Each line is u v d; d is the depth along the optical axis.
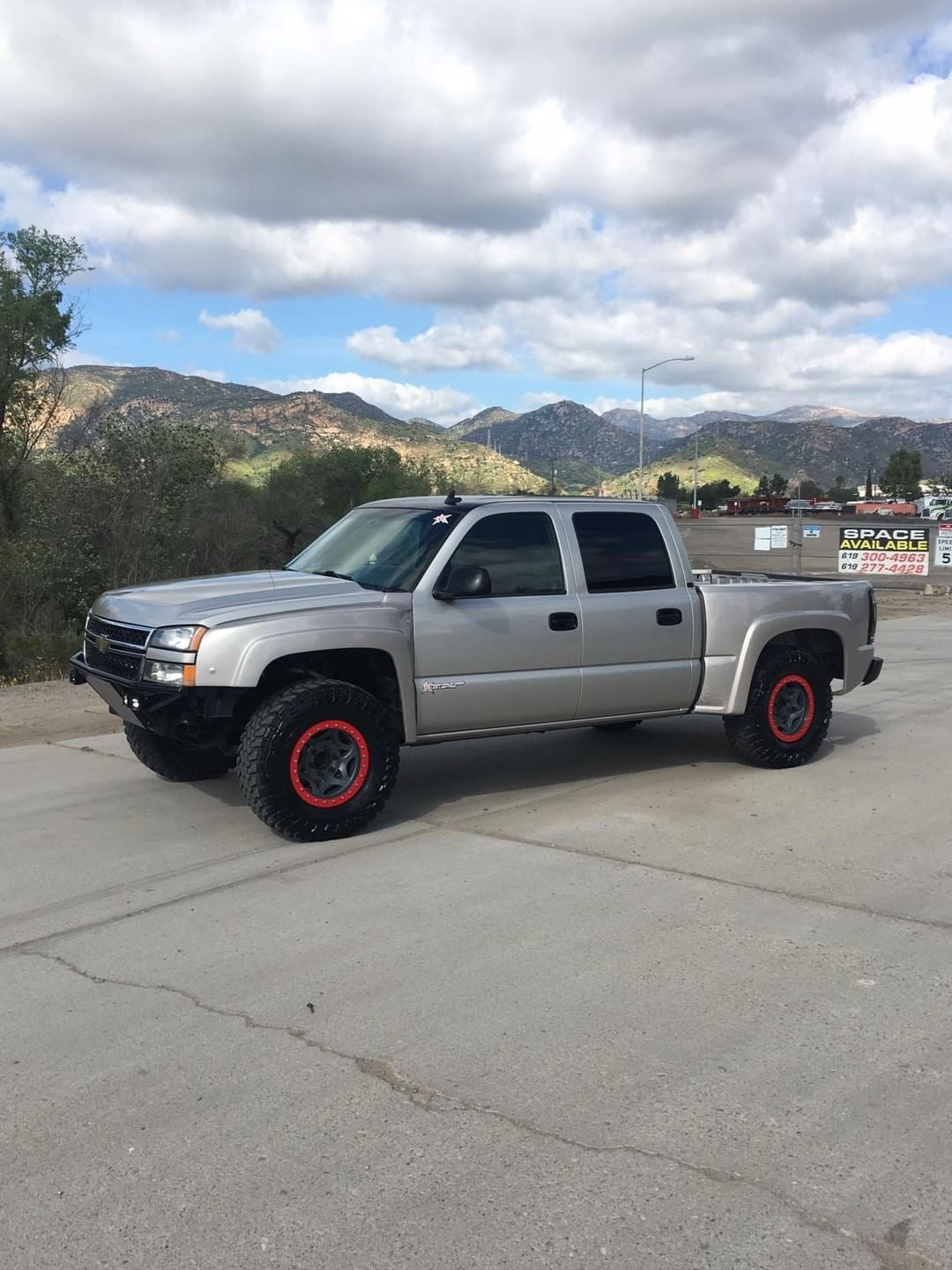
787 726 7.85
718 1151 3.04
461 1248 2.64
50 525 18.02
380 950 4.51
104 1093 3.39
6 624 16.33
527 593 6.75
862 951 4.50
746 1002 4.00
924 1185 2.89
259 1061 3.58
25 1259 2.62
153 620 5.98
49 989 4.18
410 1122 3.20
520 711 6.71
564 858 5.76
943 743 8.79
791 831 6.27
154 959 4.45
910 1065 3.54
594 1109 3.27
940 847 5.95
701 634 7.39
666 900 5.10
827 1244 2.65
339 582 6.57
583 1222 2.73
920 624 19.77
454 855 5.83
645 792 7.21
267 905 5.07
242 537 23.52
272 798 5.85
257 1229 2.72
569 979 4.21
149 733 7.16
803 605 7.86
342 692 5.99
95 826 6.45
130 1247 2.66
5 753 8.68
